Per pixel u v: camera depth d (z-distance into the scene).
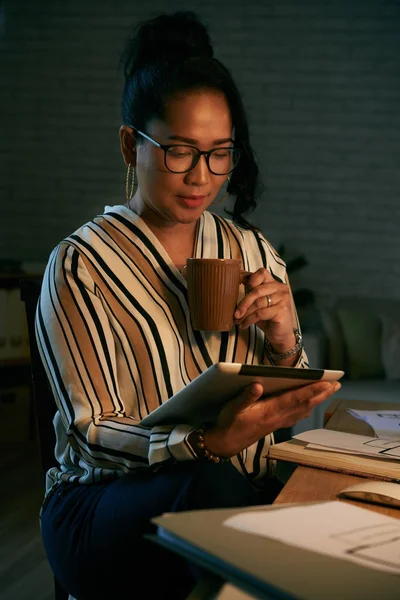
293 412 0.97
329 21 5.54
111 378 1.24
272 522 0.69
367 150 5.54
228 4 5.62
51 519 1.23
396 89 5.49
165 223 1.39
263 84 5.62
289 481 1.00
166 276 1.33
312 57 5.57
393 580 0.58
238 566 0.58
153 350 1.28
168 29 1.32
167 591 1.09
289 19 5.57
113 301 1.29
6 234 5.88
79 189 5.81
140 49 1.33
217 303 1.22
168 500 1.01
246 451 1.32
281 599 0.55
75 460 1.28
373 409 1.58
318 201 5.62
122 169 5.77
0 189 5.87
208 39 1.35
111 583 1.11
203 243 1.43
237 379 0.89
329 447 1.09
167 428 1.06
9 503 3.29
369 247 5.57
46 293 1.27
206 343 1.33
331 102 5.57
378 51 5.50
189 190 1.26
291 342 1.34
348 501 0.92
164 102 1.24
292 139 5.62
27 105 5.81
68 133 5.80
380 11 5.48
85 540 1.13
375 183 5.55
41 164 5.82
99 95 5.75
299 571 0.58
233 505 0.98
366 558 0.62
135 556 1.07
